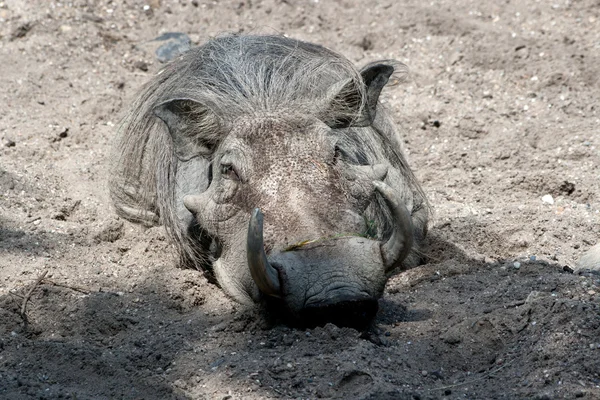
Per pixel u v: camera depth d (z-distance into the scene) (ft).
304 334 60.49
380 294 59.98
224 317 66.33
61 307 66.95
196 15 121.60
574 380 54.90
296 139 66.64
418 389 55.47
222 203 67.00
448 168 95.20
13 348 61.98
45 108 100.78
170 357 60.49
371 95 73.26
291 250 60.23
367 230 66.59
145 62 111.55
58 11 117.08
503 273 72.79
